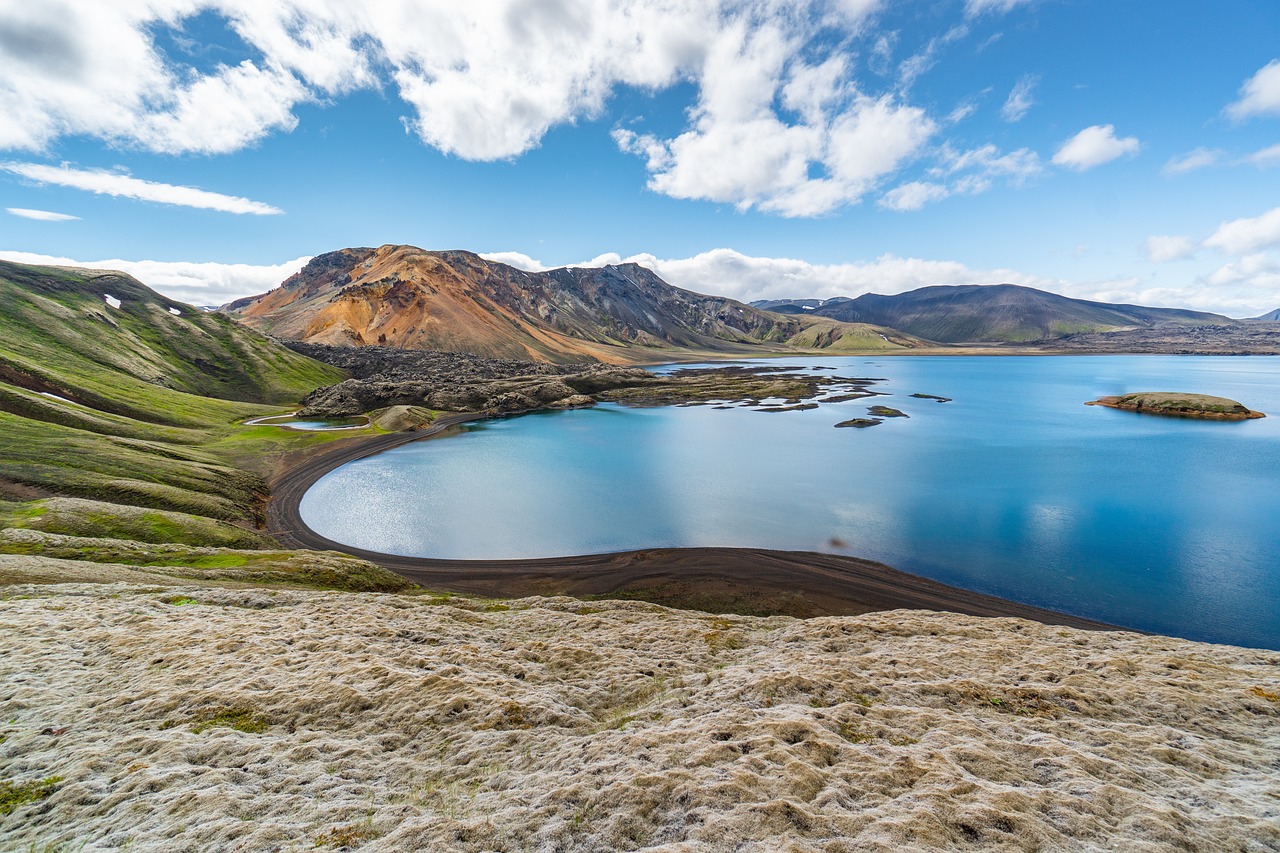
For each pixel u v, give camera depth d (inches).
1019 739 574.9
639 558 2176.4
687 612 1387.8
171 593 1237.1
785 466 3686.0
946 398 7190.0
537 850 385.1
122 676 758.5
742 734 539.8
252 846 397.4
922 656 888.3
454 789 490.0
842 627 1092.5
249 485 3147.1
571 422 5728.3
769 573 2015.3
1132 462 3673.7
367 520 2687.0
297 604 1259.2
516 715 649.6
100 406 4205.2
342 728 624.1
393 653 871.1
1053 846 381.7
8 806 472.4
